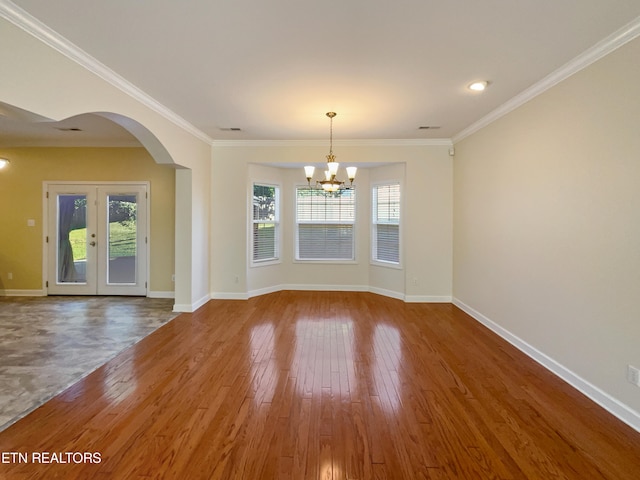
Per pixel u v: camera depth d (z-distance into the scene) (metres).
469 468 1.82
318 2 2.03
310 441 2.04
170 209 5.73
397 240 5.81
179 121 4.29
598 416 2.31
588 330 2.57
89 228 5.79
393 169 5.76
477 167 4.48
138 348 3.51
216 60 2.76
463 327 4.23
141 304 5.30
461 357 3.31
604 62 2.42
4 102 2.11
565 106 2.82
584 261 2.61
